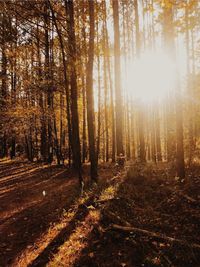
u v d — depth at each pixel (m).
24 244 8.20
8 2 13.21
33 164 26.91
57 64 20.45
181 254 6.18
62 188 14.20
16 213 11.16
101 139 41.28
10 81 28.17
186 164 12.48
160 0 6.69
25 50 21.05
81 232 8.03
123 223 7.81
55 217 9.86
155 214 8.24
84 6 17.91
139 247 6.62
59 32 13.45
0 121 25.64
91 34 12.73
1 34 19.03
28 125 25.77
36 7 13.43
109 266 6.21
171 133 19.28
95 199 9.80
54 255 7.04
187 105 17.17
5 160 34.66
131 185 10.33
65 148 30.56
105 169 17.69
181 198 8.80
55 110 22.92
